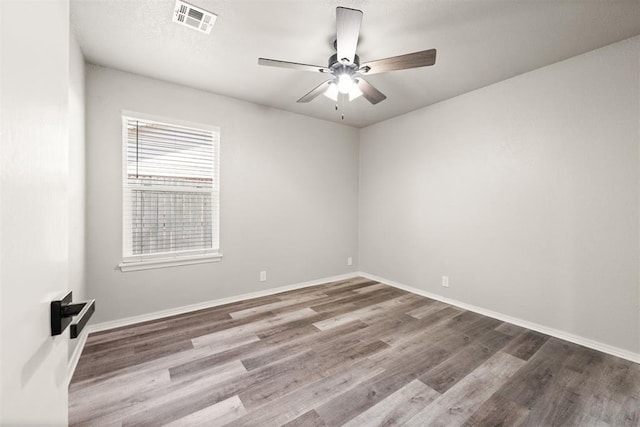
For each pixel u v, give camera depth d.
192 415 1.52
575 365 2.01
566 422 1.49
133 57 2.39
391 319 2.81
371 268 4.36
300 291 3.72
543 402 1.64
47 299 0.56
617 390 1.74
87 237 2.47
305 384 1.78
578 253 2.35
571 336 2.37
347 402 1.63
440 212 3.40
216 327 2.59
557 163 2.46
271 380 1.82
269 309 3.06
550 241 2.50
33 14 0.50
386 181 4.11
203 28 2.01
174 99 2.88
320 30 2.04
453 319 2.82
